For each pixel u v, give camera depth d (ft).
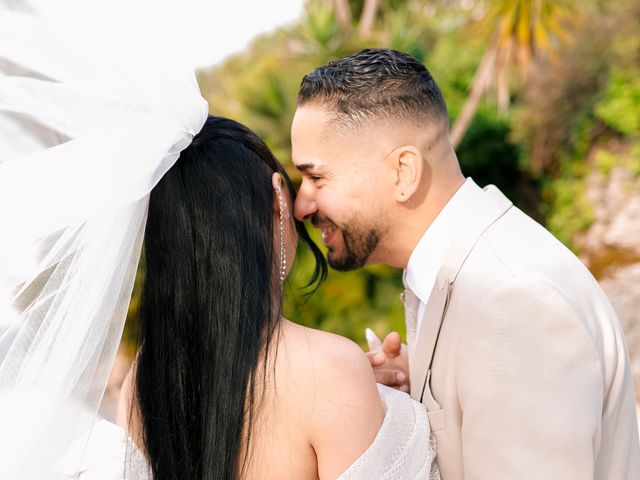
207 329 4.22
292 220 4.93
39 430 3.85
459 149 27.81
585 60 28.40
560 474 4.33
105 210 3.95
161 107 4.17
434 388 5.00
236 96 16.38
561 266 4.91
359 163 5.24
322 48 17.26
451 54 28.50
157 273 4.34
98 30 4.11
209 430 4.16
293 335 4.35
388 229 5.38
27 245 3.91
